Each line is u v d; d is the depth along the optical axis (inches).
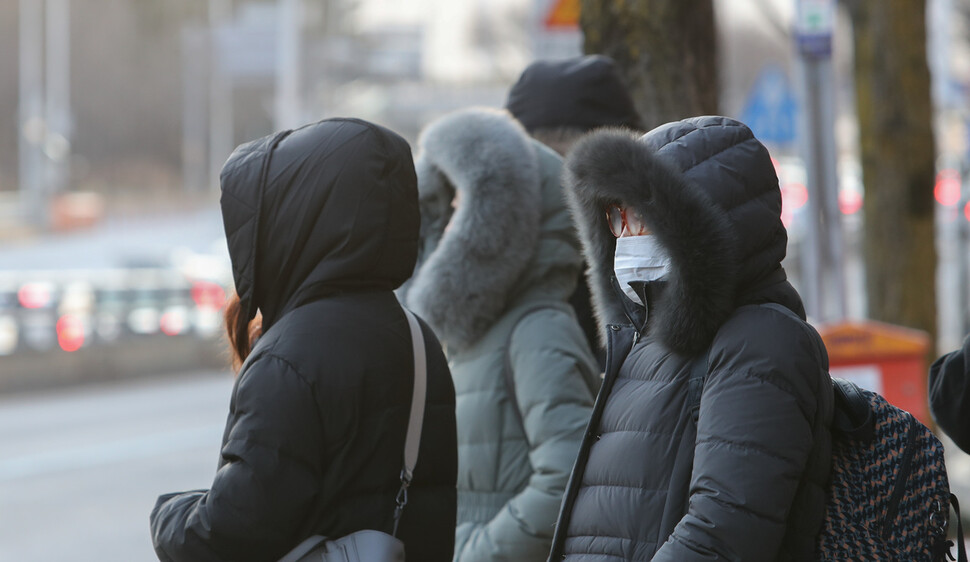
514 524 417.4
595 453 332.8
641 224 327.9
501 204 439.8
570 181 350.0
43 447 1665.8
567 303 459.8
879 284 1070.4
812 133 867.4
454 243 441.4
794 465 294.5
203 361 2689.5
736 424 296.7
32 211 6914.4
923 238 1058.1
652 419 319.0
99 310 2504.9
